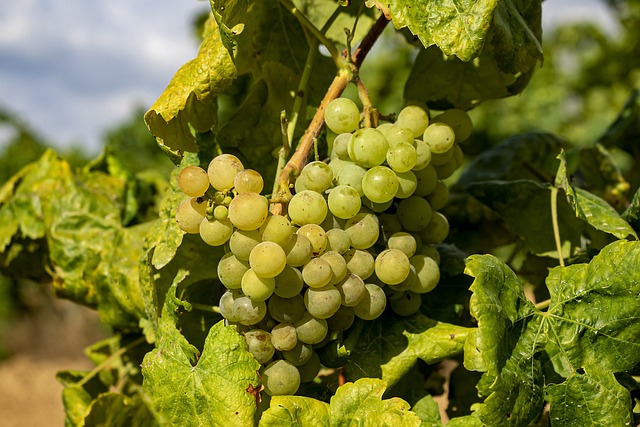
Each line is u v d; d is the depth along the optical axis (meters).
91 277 0.67
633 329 0.53
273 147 0.63
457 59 0.64
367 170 0.55
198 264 0.60
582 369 0.54
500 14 0.55
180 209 0.53
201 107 0.58
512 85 0.64
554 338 0.54
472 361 0.51
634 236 0.57
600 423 0.52
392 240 0.55
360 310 0.54
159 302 0.60
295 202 0.52
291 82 0.65
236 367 0.52
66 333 4.46
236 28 0.53
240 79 0.75
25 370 3.79
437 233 0.57
